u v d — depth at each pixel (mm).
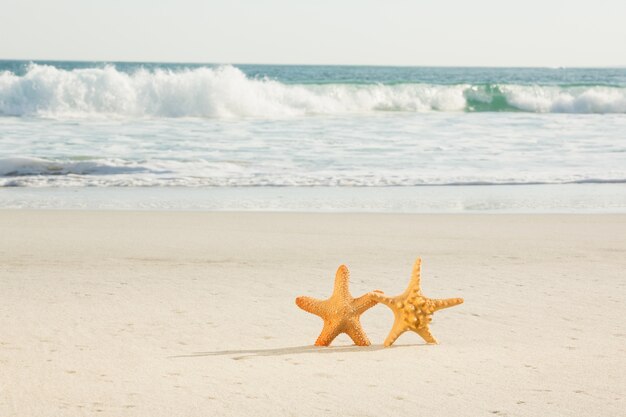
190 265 8953
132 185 16531
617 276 8547
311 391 4391
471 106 38969
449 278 8367
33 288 7613
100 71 31078
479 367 4957
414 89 38375
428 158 20750
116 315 6555
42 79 30500
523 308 6969
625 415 4016
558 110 39500
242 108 32250
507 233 11555
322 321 6438
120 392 4344
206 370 4852
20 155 19781
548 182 17484
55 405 4102
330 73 91062
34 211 13070
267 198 15164
